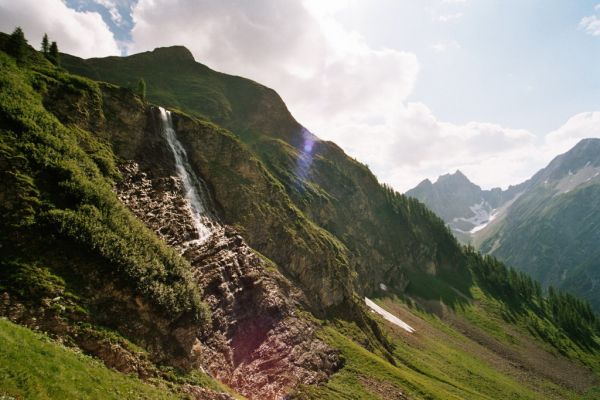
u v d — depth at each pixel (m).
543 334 167.75
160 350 33.84
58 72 58.88
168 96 159.88
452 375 94.00
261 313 58.22
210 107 168.88
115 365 28.39
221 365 44.09
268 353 52.47
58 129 46.19
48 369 20.84
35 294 27.14
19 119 40.88
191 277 43.31
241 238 69.38
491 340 146.62
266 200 88.00
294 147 182.25
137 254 37.16
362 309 95.50
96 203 39.03
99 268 32.53
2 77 45.94
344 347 65.56
